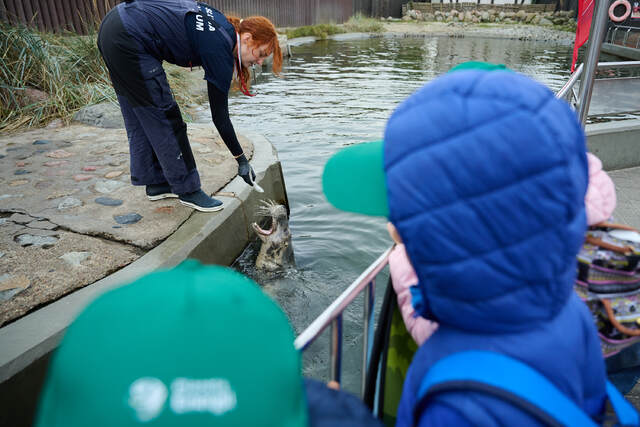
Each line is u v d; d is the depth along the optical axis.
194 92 10.25
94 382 0.47
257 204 4.73
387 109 9.97
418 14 37.16
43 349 2.36
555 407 0.69
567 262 0.69
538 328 0.75
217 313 0.51
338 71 14.98
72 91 7.55
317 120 9.01
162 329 0.49
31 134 6.22
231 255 4.13
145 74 3.37
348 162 0.88
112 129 6.57
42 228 3.61
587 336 0.88
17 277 2.93
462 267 0.68
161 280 0.54
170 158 3.75
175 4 3.33
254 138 6.23
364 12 35.09
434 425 0.74
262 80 13.22
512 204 0.63
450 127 0.66
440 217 0.66
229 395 0.48
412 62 17.20
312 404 0.72
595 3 3.20
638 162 4.72
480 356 0.74
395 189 0.71
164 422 0.46
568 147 0.65
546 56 19.62
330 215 5.04
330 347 1.23
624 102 4.66
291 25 23.98
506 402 0.69
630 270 1.33
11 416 2.16
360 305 3.47
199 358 0.48
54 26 10.23
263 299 0.57
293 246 4.41
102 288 2.90
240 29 3.44
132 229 3.65
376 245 4.43
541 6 36.25
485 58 18.62
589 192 1.29
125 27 3.25
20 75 7.32
